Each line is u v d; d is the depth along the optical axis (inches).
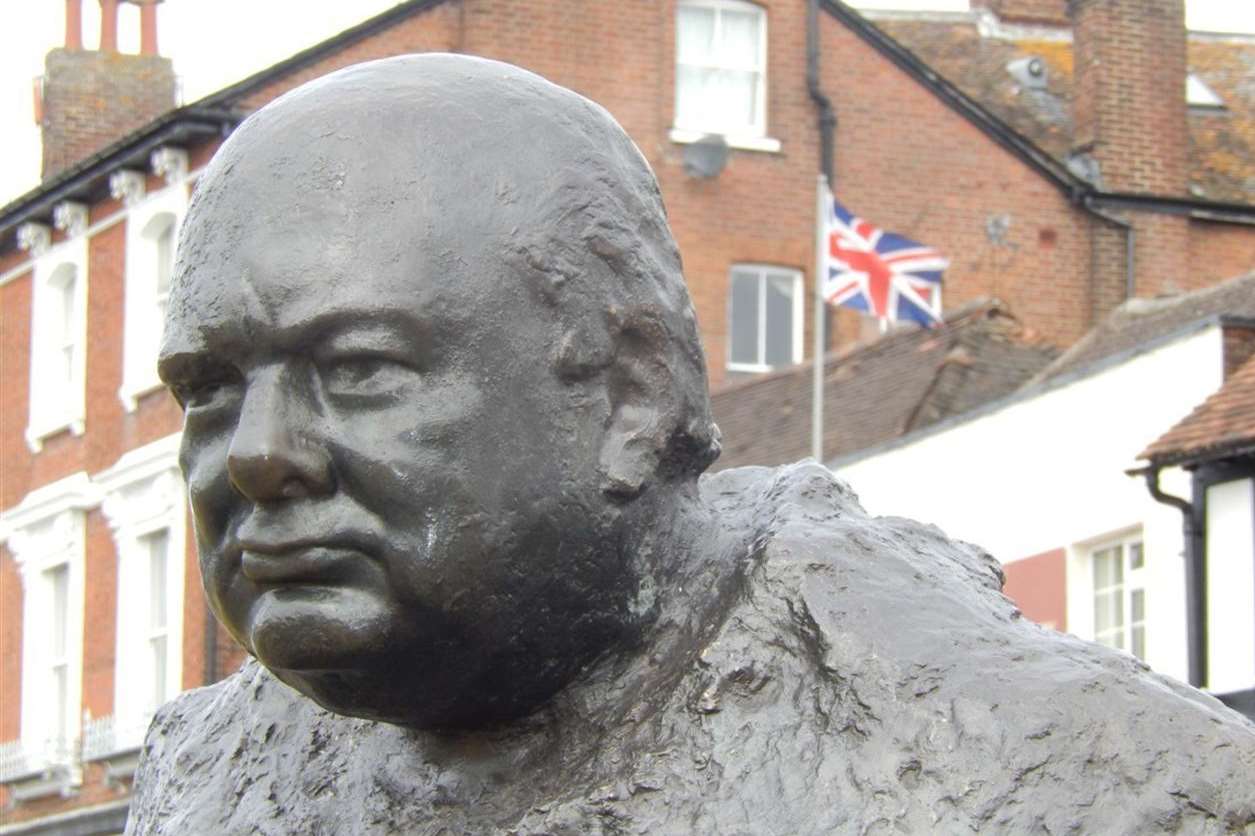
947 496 740.7
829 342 1086.4
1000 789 150.3
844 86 1106.1
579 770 159.9
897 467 761.0
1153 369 674.8
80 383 1040.8
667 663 161.8
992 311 896.3
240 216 155.3
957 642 156.3
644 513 160.4
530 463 154.6
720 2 1091.3
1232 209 1139.3
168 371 156.6
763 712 156.4
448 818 163.6
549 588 156.6
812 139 1098.7
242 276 153.5
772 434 900.6
